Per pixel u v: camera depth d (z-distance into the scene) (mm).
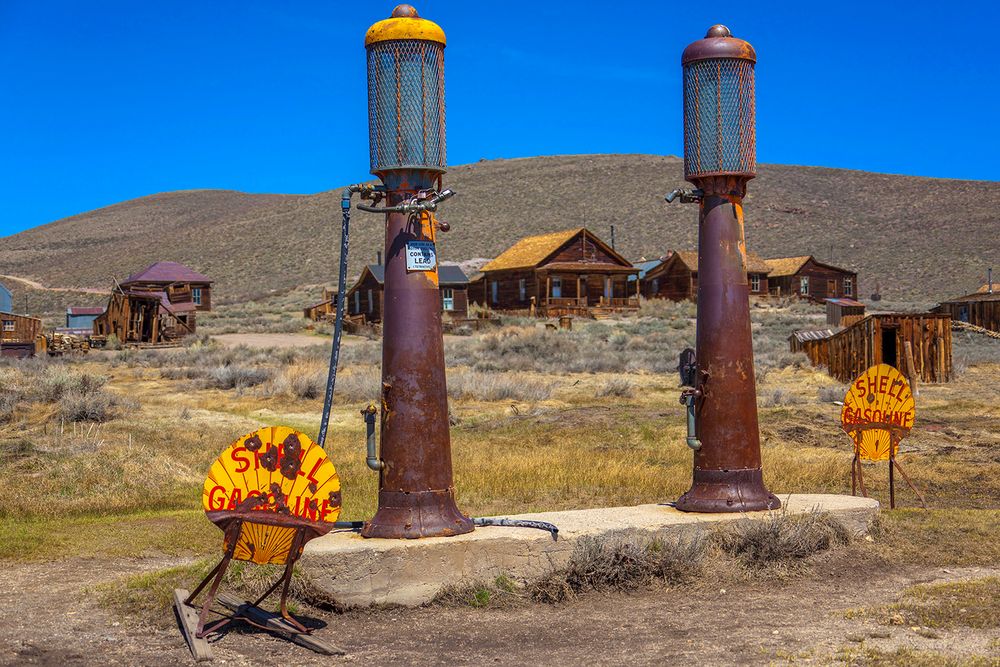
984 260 110375
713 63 10219
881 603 8320
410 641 7473
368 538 8711
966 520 11047
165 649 7129
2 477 14492
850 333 31500
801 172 162625
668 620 7938
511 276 71562
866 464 16328
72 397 23203
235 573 8477
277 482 7539
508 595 8438
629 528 9211
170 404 27031
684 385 10406
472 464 16500
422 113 9023
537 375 36062
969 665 6461
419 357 8859
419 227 9016
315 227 136500
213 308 88750
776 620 7867
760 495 10141
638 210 136250
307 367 35656
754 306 78750
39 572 9648
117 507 13711
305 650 7188
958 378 31656
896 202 142875
